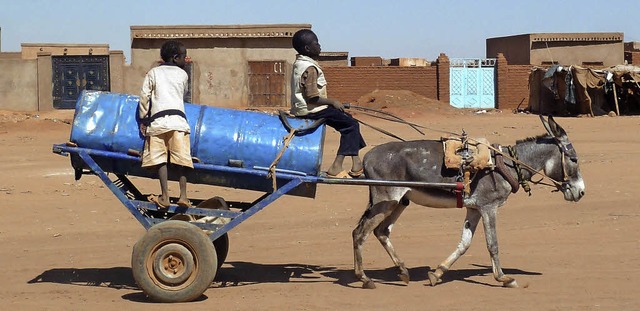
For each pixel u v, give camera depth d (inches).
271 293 356.8
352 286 370.9
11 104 1558.8
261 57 1585.9
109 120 356.2
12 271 410.3
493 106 1776.6
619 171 733.3
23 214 574.2
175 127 343.3
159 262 338.3
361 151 892.0
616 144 976.9
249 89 1590.8
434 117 1476.4
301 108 360.2
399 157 368.5
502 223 531.8
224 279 388.5
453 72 1758.1
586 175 717.3
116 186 354.0
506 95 1764.3
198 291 338.3
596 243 462.3
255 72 1588.3
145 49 1584.6
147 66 1588.3
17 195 643.5
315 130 359.3
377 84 1722.4
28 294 359.9
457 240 481.1
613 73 1507.1
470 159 360.8
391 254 379.9
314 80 357.1
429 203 371.2
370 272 402.3
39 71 1563.7
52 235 510.0
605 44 1951.3
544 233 494.9
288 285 373.1
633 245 454.0
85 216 569.3
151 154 345.4
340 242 480.1
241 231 518.9
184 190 352.8
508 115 1546.5
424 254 443.5
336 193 651.5
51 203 614.9
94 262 433.1
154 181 687.7
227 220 370.0
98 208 597.3
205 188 665.0
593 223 522.0
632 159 812.0
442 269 371.9
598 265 407.8
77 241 492.7
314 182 355.6
